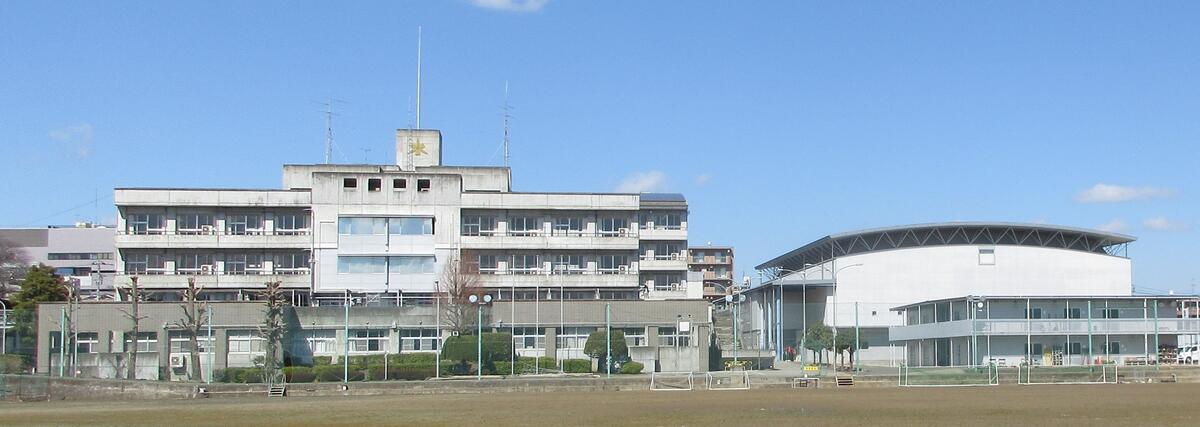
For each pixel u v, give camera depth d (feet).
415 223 382.01
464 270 353.31
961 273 457.27
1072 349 352.49
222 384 257.55
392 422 157.48
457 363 299.99
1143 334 352.28
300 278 377.30
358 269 376.89
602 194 394.52
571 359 320.09
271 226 378.94
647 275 450.71
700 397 222.07
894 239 468.75
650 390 261.65
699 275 518.78
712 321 393.91
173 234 373.61
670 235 451.53
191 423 158.30
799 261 547.08
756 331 490.08
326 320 323.57
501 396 236.43
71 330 303.89
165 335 315.17
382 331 328.49
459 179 386.52
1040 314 357.00
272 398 242.78
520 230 392.68
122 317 314.96
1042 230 465.06
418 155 419.33
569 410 180.24
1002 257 459.73
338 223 378.32
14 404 223.51
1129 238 473.67
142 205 371.97
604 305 338.54
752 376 283.38
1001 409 174.70
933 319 391.04
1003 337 351.46
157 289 371.56
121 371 291.58
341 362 304.30
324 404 209.87
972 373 281.13
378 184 383.04
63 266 633.61
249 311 317.01
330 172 380.99
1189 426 139.33
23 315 308.60
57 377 251.80
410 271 378.94
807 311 459.73
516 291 388.78
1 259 514.68
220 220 377.50
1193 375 291.79
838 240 474.90
